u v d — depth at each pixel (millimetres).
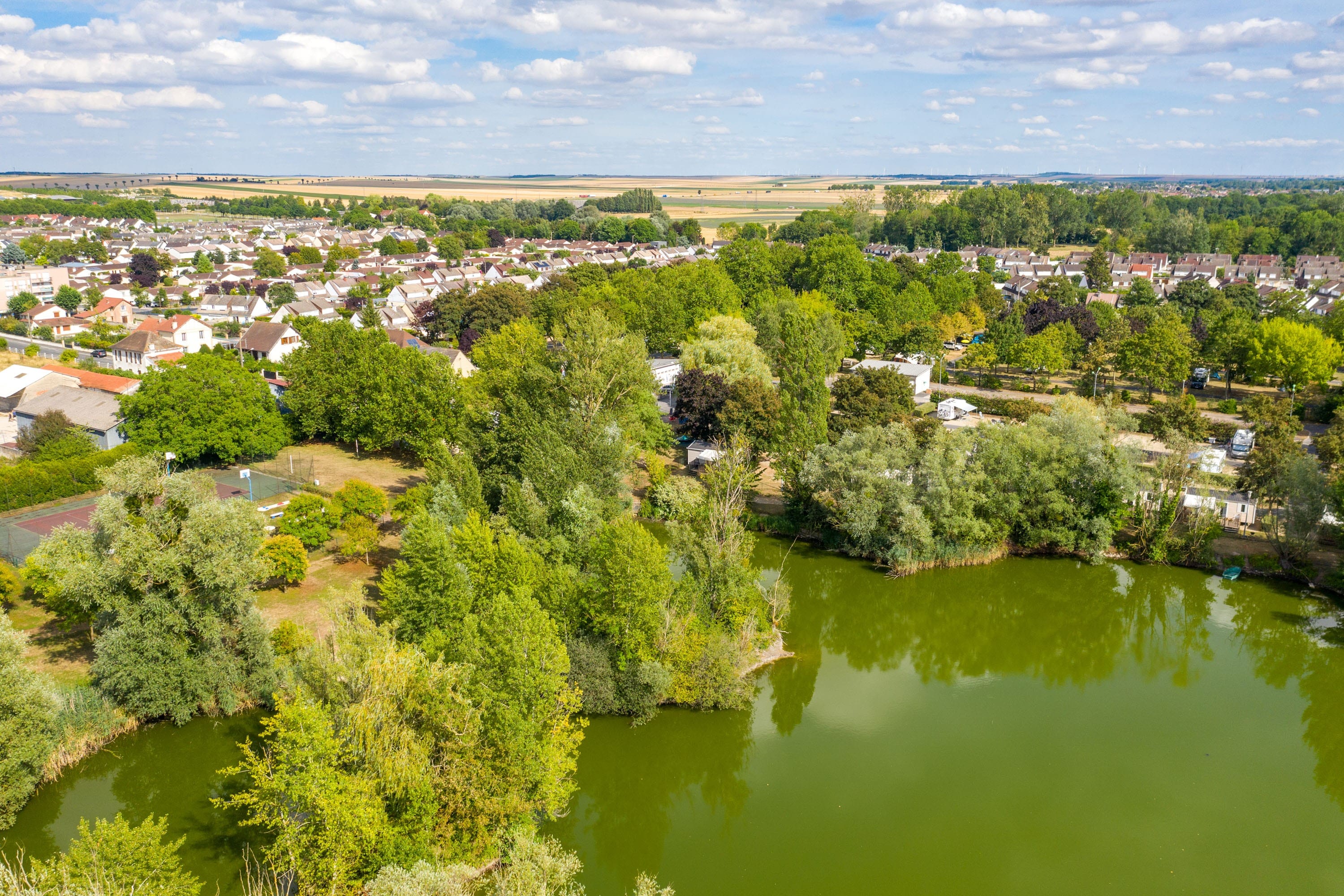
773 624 58000
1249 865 38406
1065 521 69312
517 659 36188
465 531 48250
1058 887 36969
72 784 40812
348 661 35656
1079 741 48000
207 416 80062
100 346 134250
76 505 71750
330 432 92188
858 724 49656
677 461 88625
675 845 39938
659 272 160125
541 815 40469
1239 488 71562
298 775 30344
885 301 144375
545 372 71562
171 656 43000
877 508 66438
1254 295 157125
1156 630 61625
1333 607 61812
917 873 37781
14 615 53750
